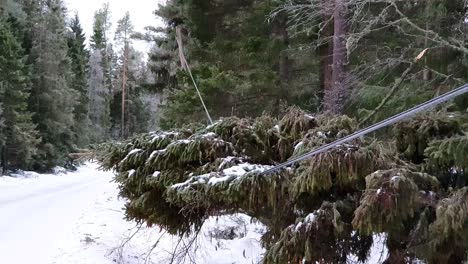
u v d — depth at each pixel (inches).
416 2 299.0
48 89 1095.0
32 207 456.8
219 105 398.6
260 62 406.0
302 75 423.8
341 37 299.1
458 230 108.6
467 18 280.5
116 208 430.0
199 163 159.2
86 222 352.2
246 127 157.5
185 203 154.2
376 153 125.8
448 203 110.9
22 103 916.0
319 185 123.6
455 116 142.3
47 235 315.9
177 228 173.2
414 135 142.6
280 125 155.9
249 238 262.2
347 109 323.6
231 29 450.9
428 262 119.6
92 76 1796.3
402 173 114.5
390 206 108.1
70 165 1194.0
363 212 109.8
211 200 144.8
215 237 270.8
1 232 327.6
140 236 276.1
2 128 882.1
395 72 324.5
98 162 188.2
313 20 334.3
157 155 161.9
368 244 137.3
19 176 877.8
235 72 406.0
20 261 249.6
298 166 137.9
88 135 1363.2
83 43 1817.2
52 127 1096.8
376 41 339.9
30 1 1166.3
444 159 128.5
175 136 171.3
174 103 431.8
